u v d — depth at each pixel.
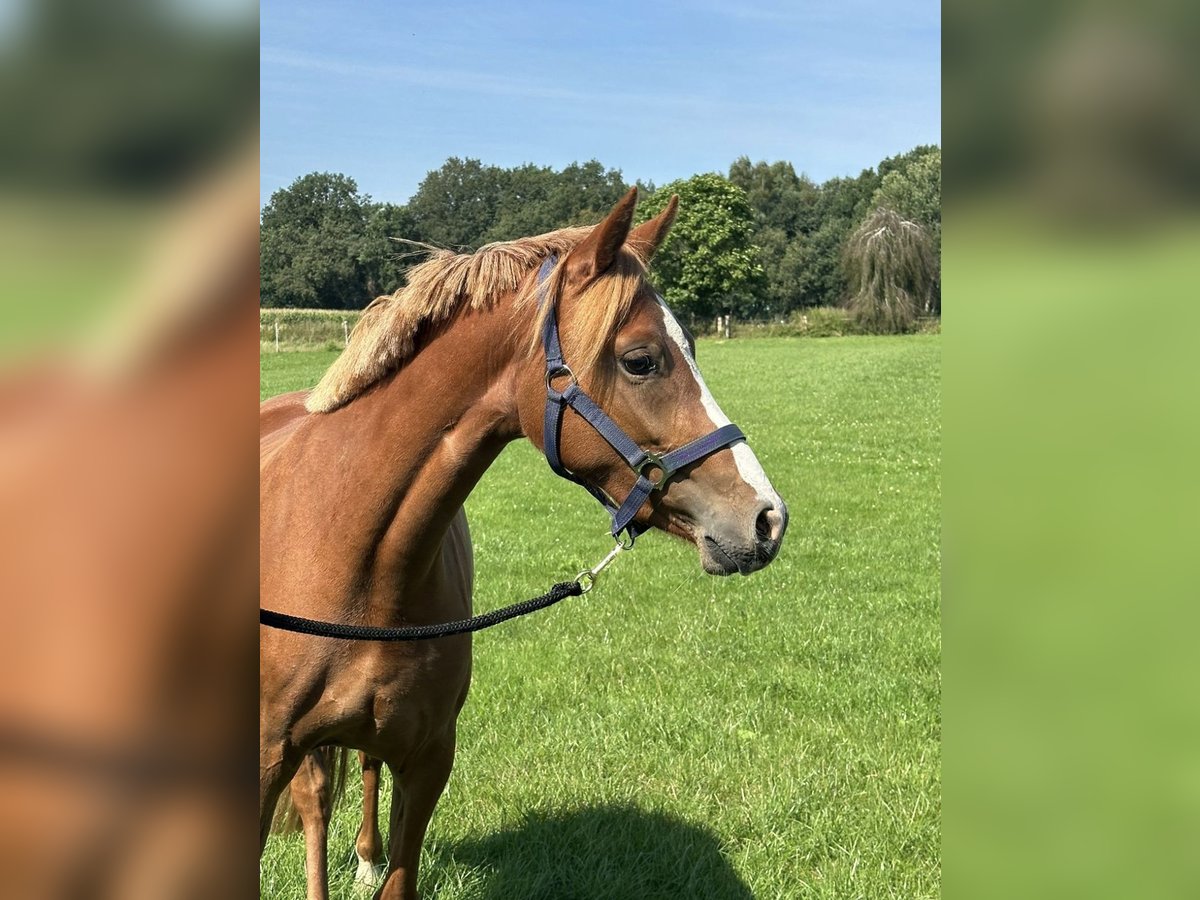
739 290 70.75
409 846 2.84
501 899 3.43
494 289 2.48
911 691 5.21
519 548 8.74
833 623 6.44
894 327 54.12
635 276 2.46
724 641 6.07
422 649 2.59
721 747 4.53
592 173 82.69
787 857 3.68
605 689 5.26
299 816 3.42
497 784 4.18
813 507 10.63
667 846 3.73
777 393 24.22
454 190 79.94
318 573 2.47
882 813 3.95
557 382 2.43
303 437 2.62
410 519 2.46
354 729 2.60
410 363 2.50
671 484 2.48
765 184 86.75
